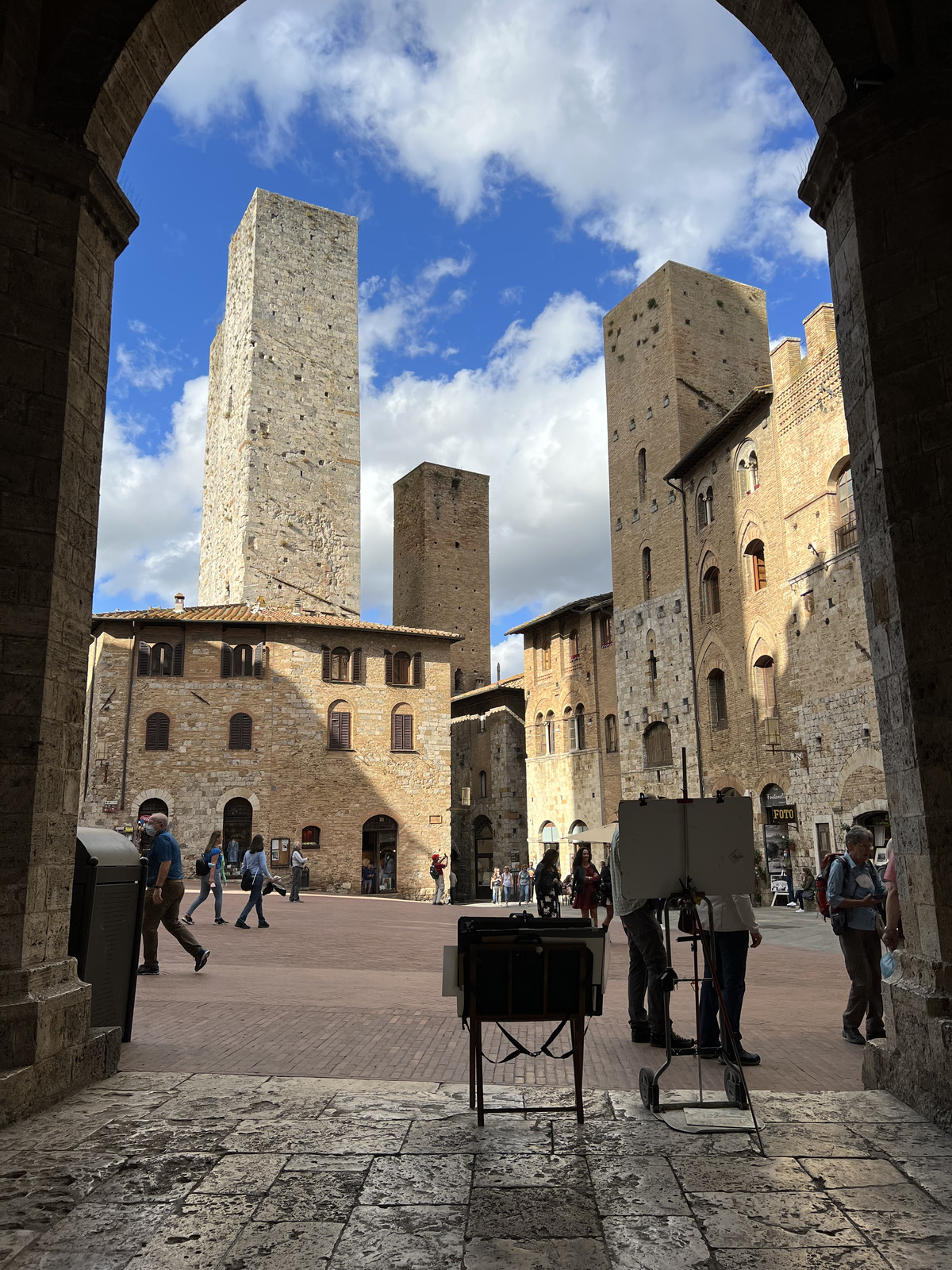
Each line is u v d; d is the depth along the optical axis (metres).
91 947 6.99
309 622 41.47
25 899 5.87
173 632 40.50
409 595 65.56
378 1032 8.31
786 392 28.67
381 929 21.41
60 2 7.02
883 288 6.64
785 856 28.55
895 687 6.36
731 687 32.03
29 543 6.26
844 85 7.02
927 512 6.21
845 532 25.84
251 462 49.12
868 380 6.69
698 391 38.06
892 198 6.70
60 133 6.88
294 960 14.51
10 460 6.29
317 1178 4.48
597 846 42.88
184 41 7.79
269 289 51.50
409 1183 4.42
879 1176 4.53
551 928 5.53
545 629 49.31
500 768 51.38
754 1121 5.00
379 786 42.19
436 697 44.06
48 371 6.55
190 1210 4.11
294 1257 3.65
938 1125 5.31
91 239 7.10
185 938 12.06
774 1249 3.74
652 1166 4.67
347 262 54.53
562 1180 4.48
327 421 52.00
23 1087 5.45
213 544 54.34
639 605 38.81
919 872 6.04
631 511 39.91
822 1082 6.66
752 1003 10.70
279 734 40.78
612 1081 6.59
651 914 7.91
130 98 7.51
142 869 7.98
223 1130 5.21
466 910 32.69
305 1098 5.88
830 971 14.07
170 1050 7.39
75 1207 4.13
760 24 7.84
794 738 27.89
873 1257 3.66
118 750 38.69
